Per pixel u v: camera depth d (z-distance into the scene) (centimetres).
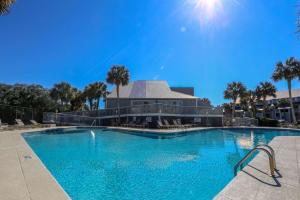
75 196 553
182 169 811
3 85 3197
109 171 776
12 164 656
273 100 5628
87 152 1141
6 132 1692
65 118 2700
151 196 557
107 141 1564
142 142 1528
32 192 432
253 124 3139
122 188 611
